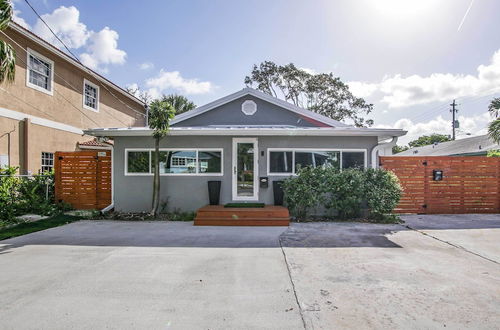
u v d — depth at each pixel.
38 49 11.49
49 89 12.13
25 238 6.17
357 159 8.98
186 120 11.84
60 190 9.84
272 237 6.24
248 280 3.86
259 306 3.14
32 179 10.03
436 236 6.28
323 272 4.15
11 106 10.32
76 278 3.93
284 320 2.85
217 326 2.74
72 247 5.48
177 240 6.00
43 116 11.74
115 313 2.98
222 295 3.41
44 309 3.07
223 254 5.03
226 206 8.36
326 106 24.62
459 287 3.61
